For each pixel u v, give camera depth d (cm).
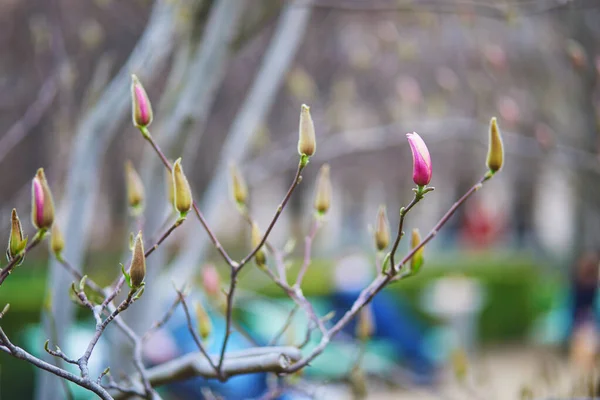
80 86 383
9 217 354
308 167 902
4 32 445
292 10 340
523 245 1877
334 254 1412
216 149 642
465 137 443
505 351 1039
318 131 511
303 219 1470
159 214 267
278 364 153
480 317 1160
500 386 597
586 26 420
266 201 1628
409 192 1541
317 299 902
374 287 160
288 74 414
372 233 168
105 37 416
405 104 450
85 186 256
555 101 497
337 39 610
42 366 117
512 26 335
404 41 483
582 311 677
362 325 208
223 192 319
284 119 636
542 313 1147
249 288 607
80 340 414
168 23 273
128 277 124
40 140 425
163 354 367
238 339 428
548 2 344
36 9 423
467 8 346
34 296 674
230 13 273
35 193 128
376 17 572
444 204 1827
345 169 1444
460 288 880
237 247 962
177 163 134
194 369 165
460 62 582
